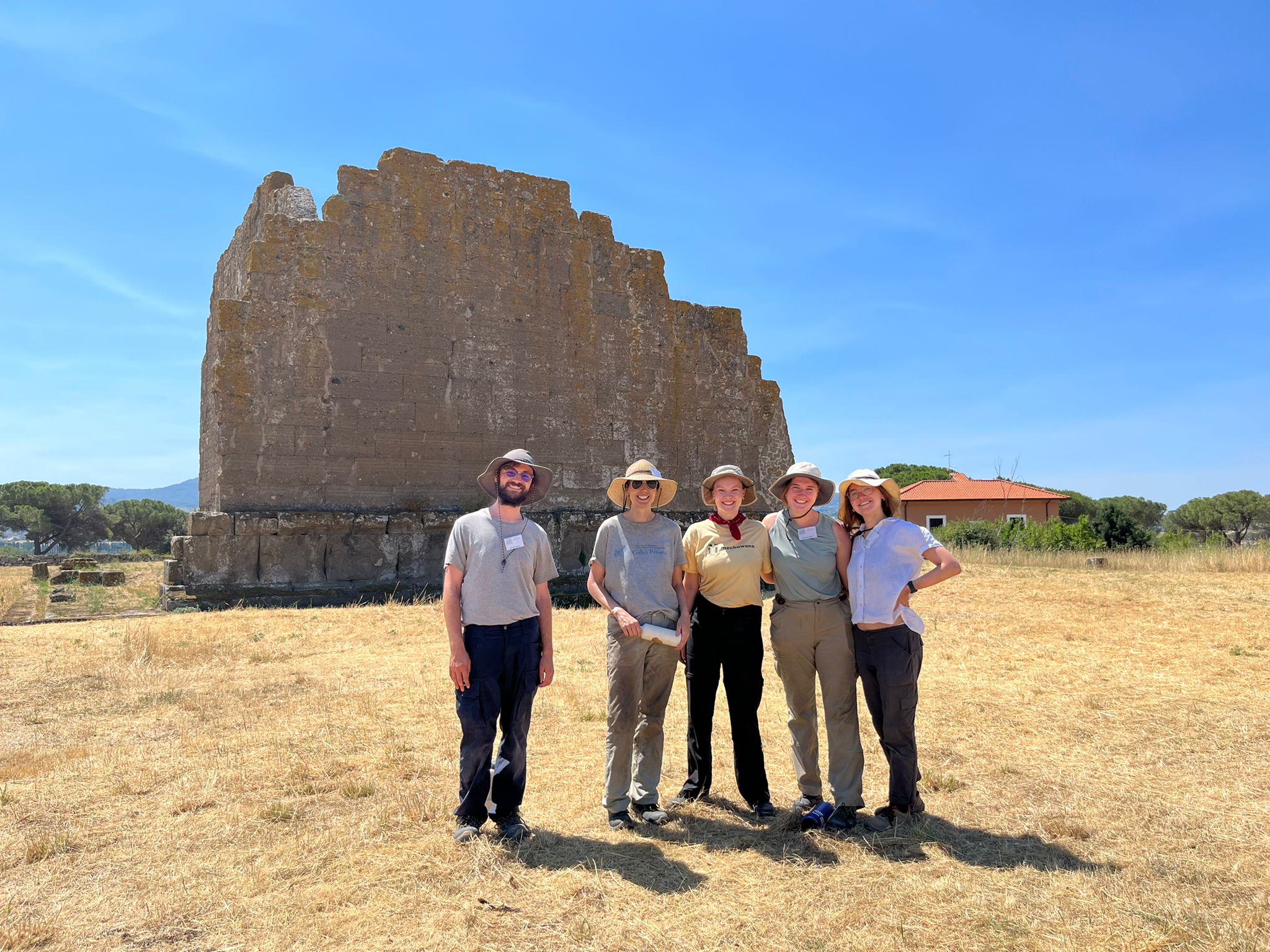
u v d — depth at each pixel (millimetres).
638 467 4996
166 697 7715
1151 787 5242
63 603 16766
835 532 4969
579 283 20359
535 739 6484
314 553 16281
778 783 5492
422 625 12242
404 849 4301
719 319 23297
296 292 16562
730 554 4961
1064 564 22781
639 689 4836
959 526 32250
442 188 18375
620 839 4496
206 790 5203
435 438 17844
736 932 3438
